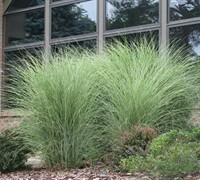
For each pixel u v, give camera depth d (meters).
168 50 8.30
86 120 6.76
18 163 7.13
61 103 6.71
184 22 9.37
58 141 6.75
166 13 9.64
